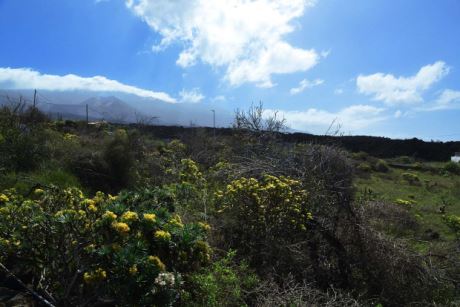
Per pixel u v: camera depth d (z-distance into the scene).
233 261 5.07
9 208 3.74
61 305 3.59
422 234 9.08
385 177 26.36
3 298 3.67
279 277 5.29
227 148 12.48
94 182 9.69
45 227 3.49
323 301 5.06
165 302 3.14
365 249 6.37
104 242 3.31
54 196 4.07
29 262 3.61
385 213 8.64
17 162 9.23
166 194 4.49
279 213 5.89
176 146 14.24
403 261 6.12
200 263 4.21
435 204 16.03
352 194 7.56
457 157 39.72
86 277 3.14
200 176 8.16
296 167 7.68
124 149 10.59
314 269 6.00
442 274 6.14
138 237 3.36
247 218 5.78
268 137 10.66
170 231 3.64
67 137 12.36
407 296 5.93
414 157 40.66
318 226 6.55
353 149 43.16
